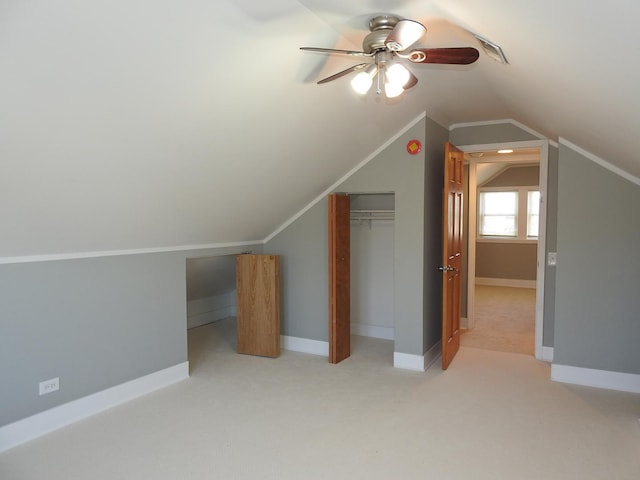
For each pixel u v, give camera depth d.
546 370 3.90
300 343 4.58
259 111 2.61
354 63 2.62
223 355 4.39
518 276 8.69
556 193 4.13
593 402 3.22
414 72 2.90
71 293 2.93
